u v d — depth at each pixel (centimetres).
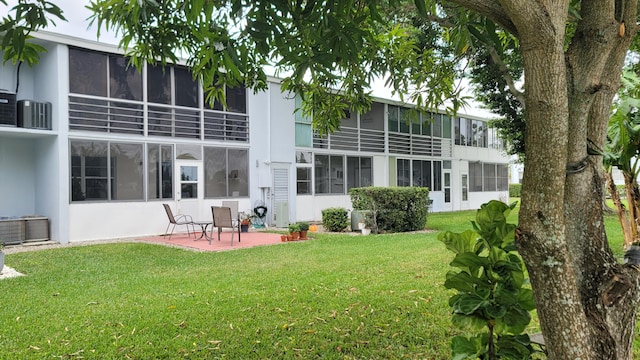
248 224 1241
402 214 1191
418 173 1928
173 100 1200
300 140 1497
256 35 195
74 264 722
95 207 1056
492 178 2358
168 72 1192
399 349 331
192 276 610
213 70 234
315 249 852
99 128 1069
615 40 167
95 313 431
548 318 153
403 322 388
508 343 192
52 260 763
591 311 163
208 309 438
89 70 1057
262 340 352
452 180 2092
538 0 143
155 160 1159
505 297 177
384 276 577
